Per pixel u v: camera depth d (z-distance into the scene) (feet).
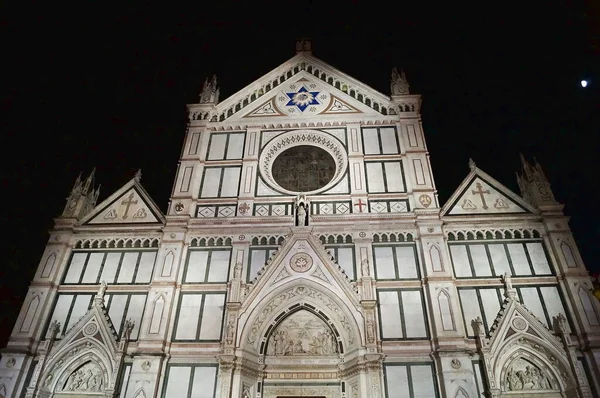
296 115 123.65
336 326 93.61
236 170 115.03
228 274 98.94
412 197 105.91
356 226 102.47
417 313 91.15
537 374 84.12
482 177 109.29
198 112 125.90
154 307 93.56
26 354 89.10
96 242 105.29
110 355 88.89
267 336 94.17
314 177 113.91
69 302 97.14
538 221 100.07
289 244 100.01
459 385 80.89
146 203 111.55
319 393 90.27
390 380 84.33
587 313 86.17
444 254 96.27
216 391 85.05
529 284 92.68
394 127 119.34
